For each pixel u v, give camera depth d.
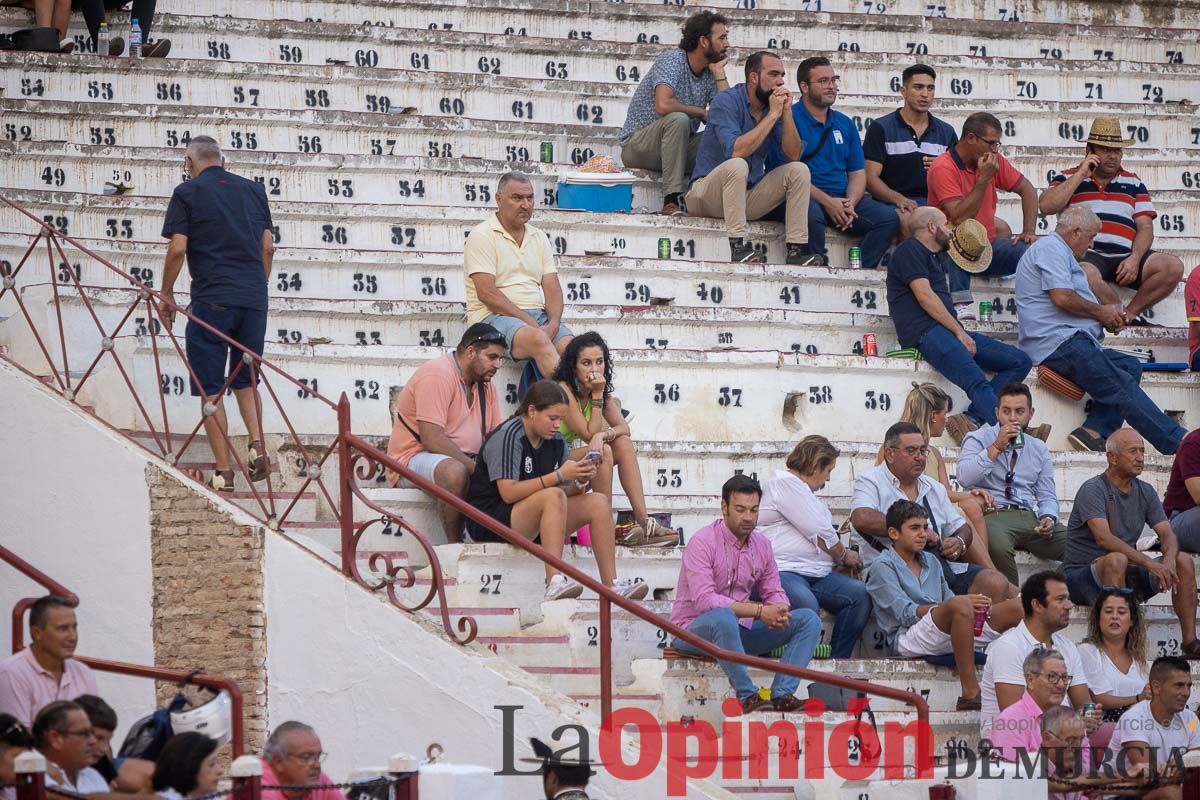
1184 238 57.75
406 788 29.09
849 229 54.50
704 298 51.59
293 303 47.22
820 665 39.72
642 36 62.38
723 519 39.31
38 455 37.94
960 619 39.47
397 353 45.78
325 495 37.00
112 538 37.44
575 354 42.56
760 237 53.78
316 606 36.28
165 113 52.72
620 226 52.72
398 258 49.56
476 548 38.69
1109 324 51.28
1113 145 55.22
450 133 55.28
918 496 43.19
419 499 40.75
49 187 50.28
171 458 40.22
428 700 35.41
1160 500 47.66
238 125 53.41
